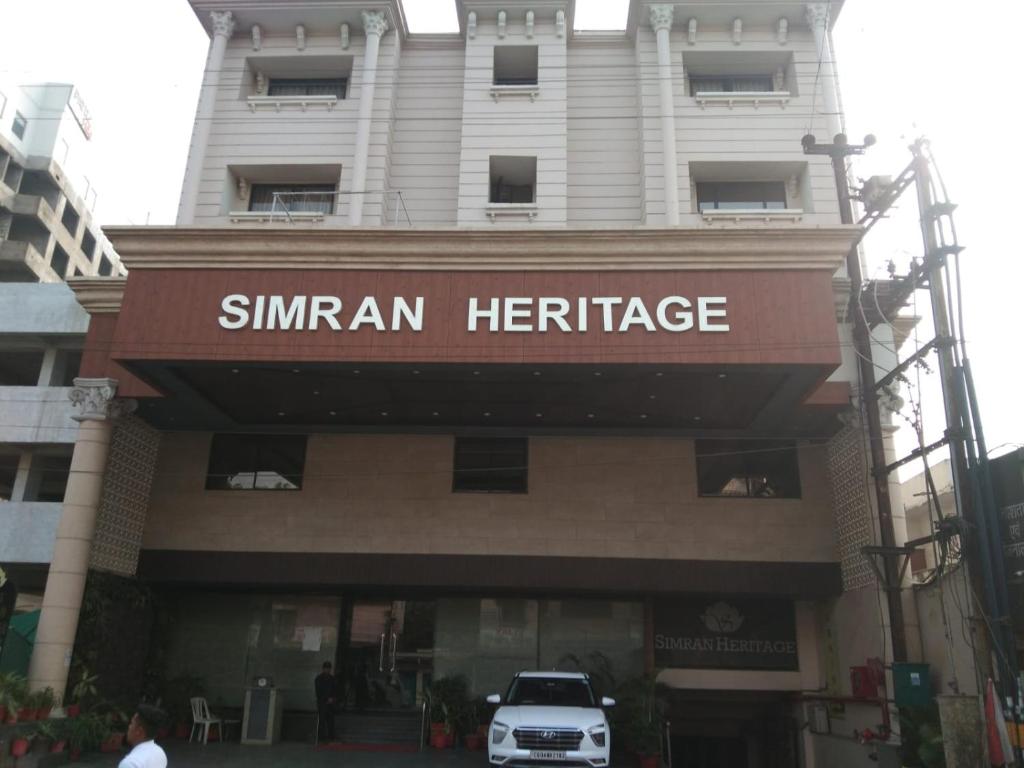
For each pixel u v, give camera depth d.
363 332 14.51
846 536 17.91
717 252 14.50
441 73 21.38
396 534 19.16
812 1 20.64
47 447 21.11
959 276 13.55
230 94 20.86
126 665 18.20
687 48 20.83
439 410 18.06
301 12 21.17
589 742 12.48
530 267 14.76
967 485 12.80
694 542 18.80
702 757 21.67
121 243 15.07
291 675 19.66
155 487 19.73
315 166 20.16
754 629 19.53
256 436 20.20
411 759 15.78
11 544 19.81
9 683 14.59
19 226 50.78
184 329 14.63
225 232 14.89
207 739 17.91
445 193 20.08
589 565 18.70
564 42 20.92
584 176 20.17
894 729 14.55
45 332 20.83
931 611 14.88
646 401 16.89
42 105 52.94
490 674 19.25
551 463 19.56
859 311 16.50
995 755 11.07
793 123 19.98
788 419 17.89
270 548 19.16
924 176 14.23
